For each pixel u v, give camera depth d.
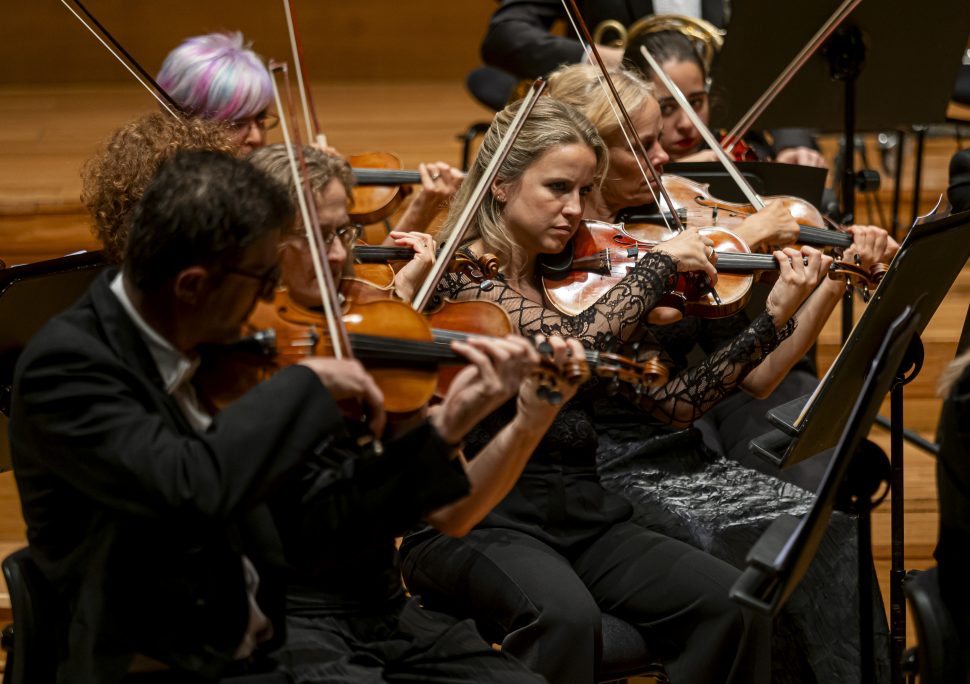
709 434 9.19
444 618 6.49
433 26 23.28
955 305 12.98
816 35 10.78
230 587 5.22
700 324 8.60
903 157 15.93
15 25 21.94
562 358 5.65
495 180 7.53
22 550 5.95
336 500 5.43
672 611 6.91
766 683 6.91
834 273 7.73
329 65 23.28
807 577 7.62
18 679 5.70
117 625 5.11
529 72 12.80
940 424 5.72
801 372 9.92
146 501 4.84
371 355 5.85
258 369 5.50
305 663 5.70
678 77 10.52
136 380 5.12
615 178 8.52
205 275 5.00
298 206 6.00
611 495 7.57
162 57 22.41
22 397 5.08
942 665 5.57
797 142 13.53
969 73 15.07
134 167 6.33
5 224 13.89
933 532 10.31
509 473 6.12
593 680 6.62
